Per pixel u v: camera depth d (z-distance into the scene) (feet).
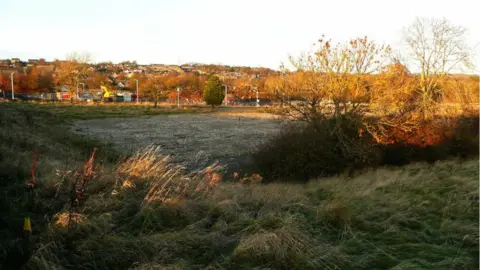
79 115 146.72
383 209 23.30
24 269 12.75
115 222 17.72
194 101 288.30
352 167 52.47
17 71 299.58
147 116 163.53
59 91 269.23
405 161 57.82
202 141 93.56
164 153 73.20
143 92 297.74
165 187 22.49
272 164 54.54
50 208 18.03
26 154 29.58
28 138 42.80
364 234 18.49
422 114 62.75
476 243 17.92
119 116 155.84
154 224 18.03
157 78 333.42
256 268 14.02
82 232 16.17
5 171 21.80
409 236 18.76
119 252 14.60
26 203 17.94
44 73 276.82
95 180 22.09
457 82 74.59
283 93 54.49
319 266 14.57
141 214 18.40
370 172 48.83
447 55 77.25
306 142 52.85
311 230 18.53
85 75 250.57
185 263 14.10
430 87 74.64
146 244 15.21
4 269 12.88
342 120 55.06
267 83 57.41
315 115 54.13
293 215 19.45
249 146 86.02
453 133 61.11
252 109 230.07
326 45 52.42
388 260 15.74
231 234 17.76
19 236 14.82
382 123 55.47
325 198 28.53
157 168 24.77
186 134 106.93
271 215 19.42
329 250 15.79
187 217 19.12
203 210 20.75
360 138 53.62
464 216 22.45
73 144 65.16
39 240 14.74
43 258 12.82
